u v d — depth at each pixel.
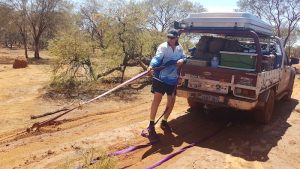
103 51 13.88
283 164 5.92
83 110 9.39
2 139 6.82
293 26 38.91
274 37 9.07
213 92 7.21
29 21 37.94
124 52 14.20
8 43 73.31
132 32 14.28
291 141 7.07
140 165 5.50
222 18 7.18
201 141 6.80
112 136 6.78
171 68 6.52
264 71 7.18
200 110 9.11
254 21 7.25
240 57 6.97
